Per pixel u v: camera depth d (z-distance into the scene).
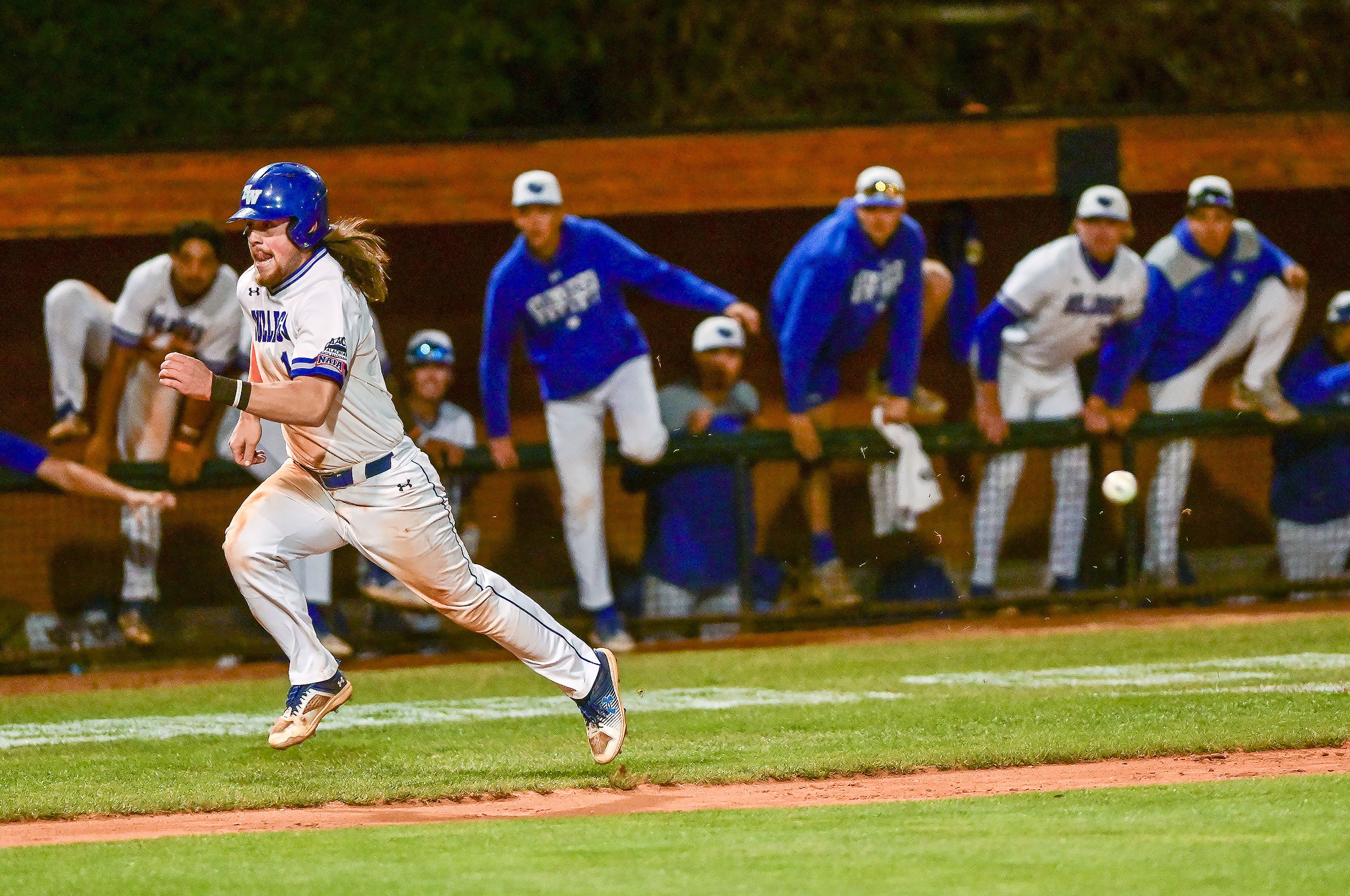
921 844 13.55
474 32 46.41
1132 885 11.84
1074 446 34.16
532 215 30.02
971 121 36.06
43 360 35.00
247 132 45.31
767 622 33.28
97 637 32.16
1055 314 33.09
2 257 34.56
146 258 35.50
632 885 12.15
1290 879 11.94
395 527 16.72
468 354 37.09
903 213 33.06
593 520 31.72
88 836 15.91
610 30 48.31
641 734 21.56
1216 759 18.64
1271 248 34.69
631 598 33.38
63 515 32.31
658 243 37.78
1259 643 29.50
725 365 33.28
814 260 31.73
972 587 34.78
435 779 18.22
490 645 32.19
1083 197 32.66
